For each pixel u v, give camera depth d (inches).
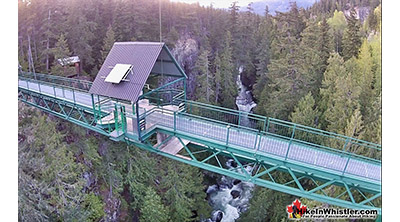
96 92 676.1
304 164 618.2
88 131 1163.3
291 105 1369.3
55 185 907.4
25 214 827.4
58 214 924.6
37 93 998.4
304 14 1863.9
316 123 1227.2
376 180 600.1
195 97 1909.4
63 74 1339.8
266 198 1093.1
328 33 1556.3
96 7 1712.6
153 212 1023.0
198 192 1264.8
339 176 603.8
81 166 994.1
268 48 1807.3
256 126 1652.3
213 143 657.6
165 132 701.9
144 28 1777.8
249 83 2174.0
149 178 1195.3
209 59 1971.0
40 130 935.0
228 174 664.4
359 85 1228.5
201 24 2274.9
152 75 845.8
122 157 1138.7
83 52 1540.4
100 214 1015.0
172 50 1977.1
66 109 1141.1
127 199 1200.2
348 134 988.6
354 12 1545.3
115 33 1665.8
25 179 849.5
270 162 635.5
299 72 1347.2
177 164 1199.6
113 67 686.5
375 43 1288.1
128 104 818.2
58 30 1513.3
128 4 1672.0
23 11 1411.2
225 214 1296.8
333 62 1310.3
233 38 2058.3
